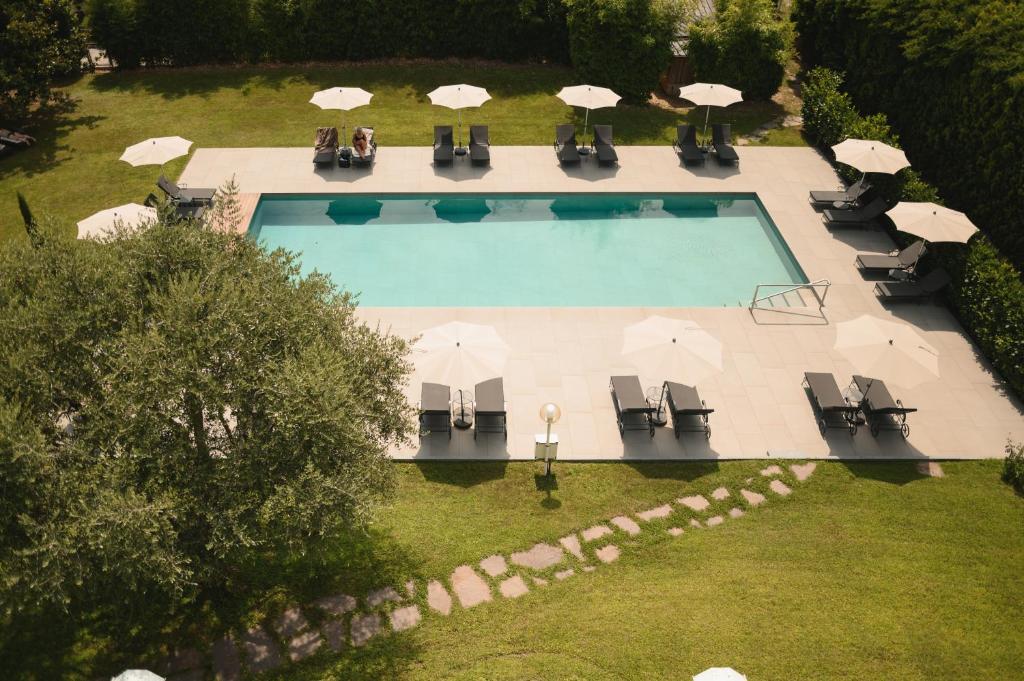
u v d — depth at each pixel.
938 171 22.31
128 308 10.88
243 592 12.32
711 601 12.40
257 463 10.12
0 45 24.11
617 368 17.31
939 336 18.38
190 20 28.55
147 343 9.71
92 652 11.45
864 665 11.39
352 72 29.52
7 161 23.83
